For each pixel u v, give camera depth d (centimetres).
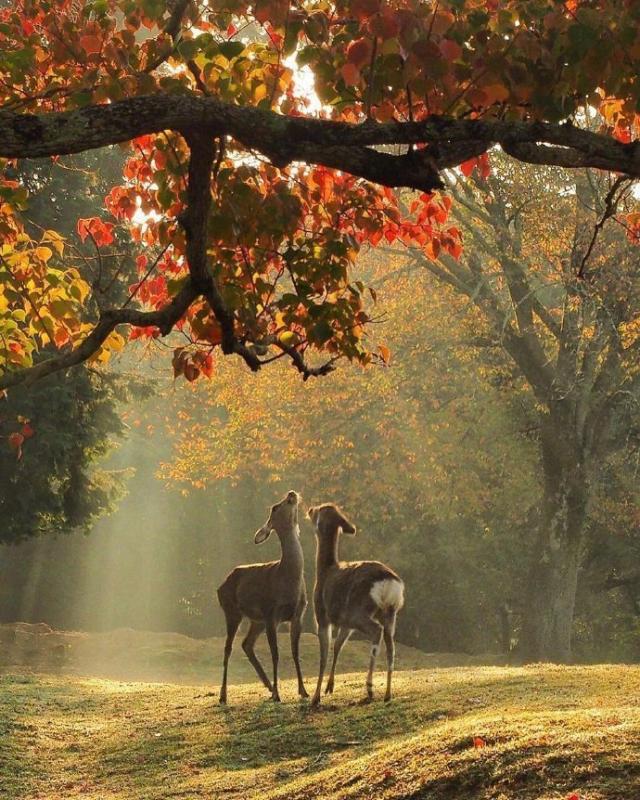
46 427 3284
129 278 3088
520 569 4681
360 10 620
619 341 3238
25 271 898
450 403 3706
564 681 1509
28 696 1961
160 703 1819
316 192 875
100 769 1341
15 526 3500
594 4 705
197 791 1157
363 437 3769
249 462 4147
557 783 840
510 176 3012
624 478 4231
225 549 5597
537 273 3241
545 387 3350
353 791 963
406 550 4662
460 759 937
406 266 3381
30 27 825
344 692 1645
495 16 706
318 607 1593
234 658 3216
